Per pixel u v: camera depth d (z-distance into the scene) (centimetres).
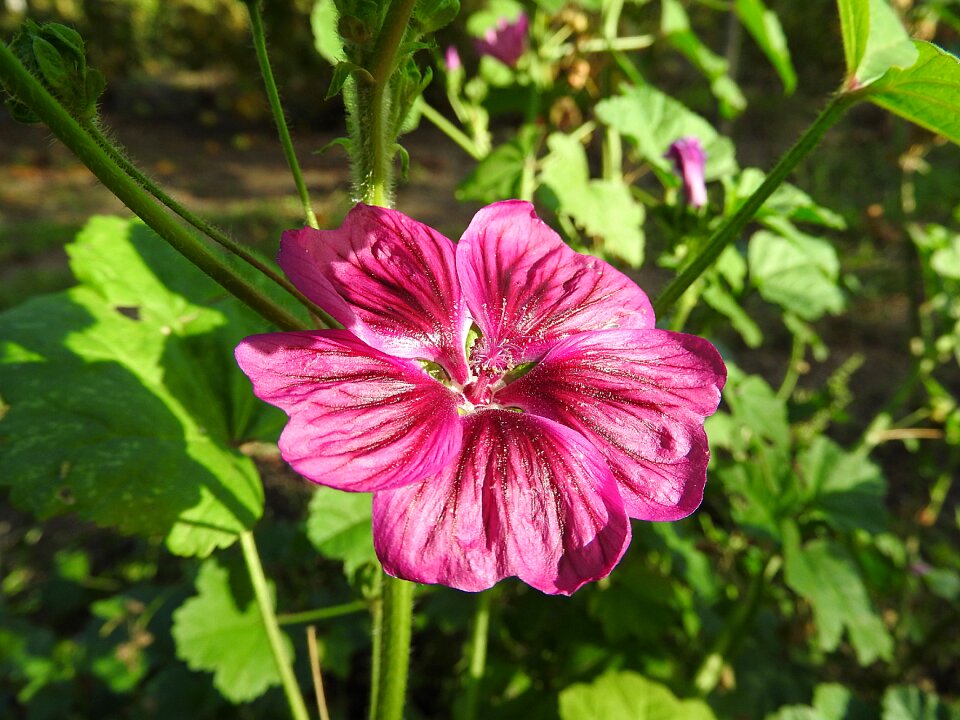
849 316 45
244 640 18
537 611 20
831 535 20
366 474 7
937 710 19
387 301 9
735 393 19
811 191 56
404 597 10
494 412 9
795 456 21
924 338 25
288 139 9
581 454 8
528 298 10
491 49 23
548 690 19
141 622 23
